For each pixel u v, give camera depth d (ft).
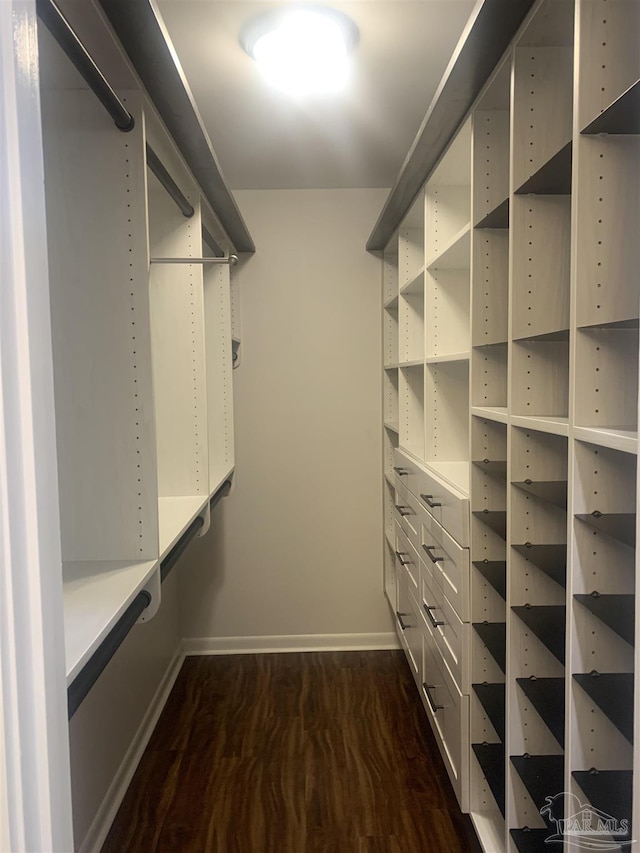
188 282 6.63
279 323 10.64
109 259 4.35
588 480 3.49
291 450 10.78
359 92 6.89
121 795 6.75
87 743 5.97
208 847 6.04
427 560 7.14
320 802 6.68
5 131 1.80
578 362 3.43
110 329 4.39
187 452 6.72
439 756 7.48
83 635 3.09
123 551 4.50
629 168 3.38
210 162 6.17
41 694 1.92
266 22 5.47
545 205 4.46
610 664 3.56
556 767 4.74
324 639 10.91
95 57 3.93
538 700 4.52
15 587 1.84
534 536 4.73
